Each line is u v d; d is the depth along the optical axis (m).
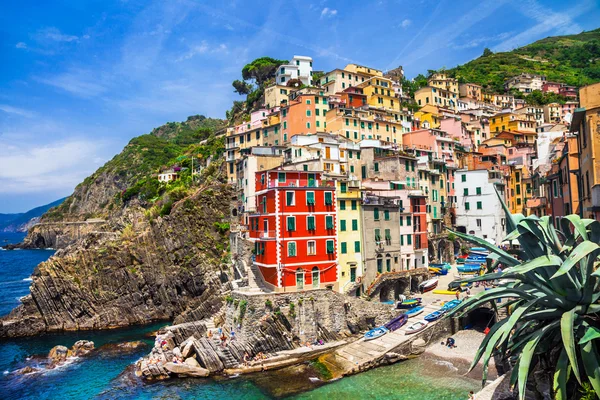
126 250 93.88
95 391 52.41
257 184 70.12
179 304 92.00
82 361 63.53
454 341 57.56
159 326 85.19
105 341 75.12
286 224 62.31
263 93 161.12
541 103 187.62
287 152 87.06
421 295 71.19
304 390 48.12
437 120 135.75
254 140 116.94
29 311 86.06
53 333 83.06
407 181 89.00
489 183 98.25
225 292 73.81
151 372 53.78
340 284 67.19
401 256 76.62
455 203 104.56
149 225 100.19
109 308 88.75
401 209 78.75
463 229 101.19
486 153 121.00
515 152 126.62
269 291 62.91
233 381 51.59
